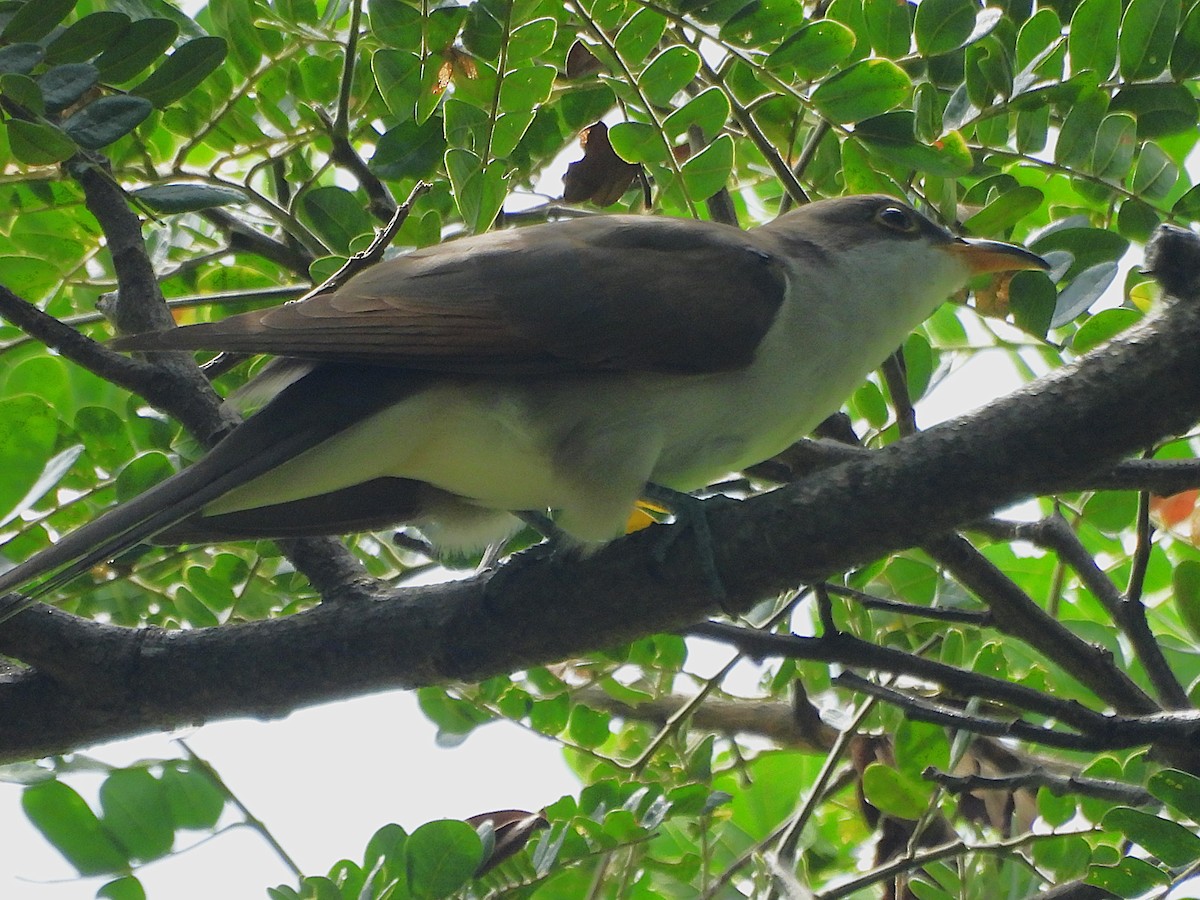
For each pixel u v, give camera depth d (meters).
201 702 7.11
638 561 6.64
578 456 7.52
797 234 8.62
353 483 7.61
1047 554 10.70
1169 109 8.24
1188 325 5.61
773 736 9.90
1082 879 7.37
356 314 7.27
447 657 6.92
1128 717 6.79
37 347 9.55
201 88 8.85
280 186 9.45
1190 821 7.04
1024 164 9.09
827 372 8.20
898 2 8.30
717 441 7.90
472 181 7.35
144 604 9.17
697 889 8.96
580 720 9.18
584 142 9.11
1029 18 8.63
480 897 7.11
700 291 7.77
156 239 9.80
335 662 7.00
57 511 8.25
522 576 6.93
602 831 7.51
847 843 10.31
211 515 7.50
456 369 7.32
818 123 9.32
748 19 7.56
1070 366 5.95
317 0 9.64
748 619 9.57
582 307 7.59
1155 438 5.76
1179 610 8.34
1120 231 8.55
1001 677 9.04
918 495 6.03
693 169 8.04
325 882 6.82
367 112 9.24
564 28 8.20
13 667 7.46
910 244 8.56
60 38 7.19
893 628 9.77
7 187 8.80
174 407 7.86
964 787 7.27
